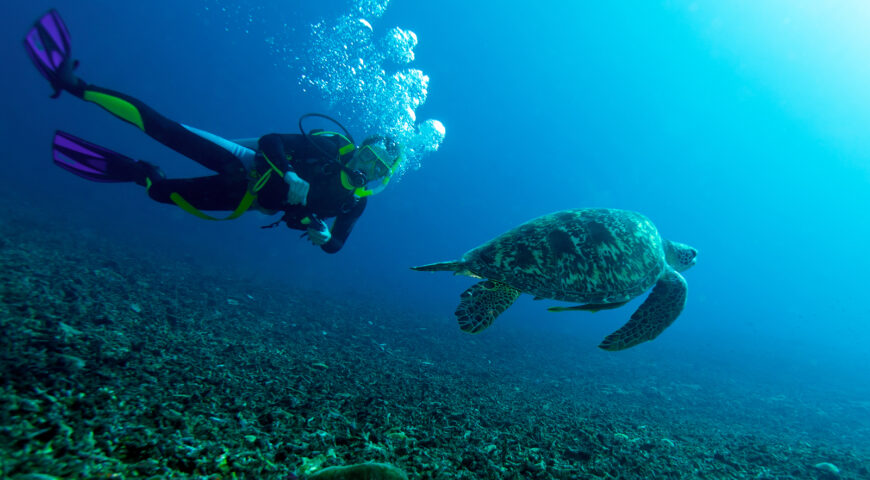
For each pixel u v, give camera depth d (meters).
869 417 9.19
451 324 13.46
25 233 8.15
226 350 4.58
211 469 2.02
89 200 20.77
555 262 3.60
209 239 21.03
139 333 4.30
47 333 3.41
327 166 3.32
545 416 4.68
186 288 7.76
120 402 2.54
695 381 10.56
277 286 11.88
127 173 3.42
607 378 9.14
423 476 2.43
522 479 2.64
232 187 3.19
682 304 4.04
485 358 8.94
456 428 3.56
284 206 3.30
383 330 9.56
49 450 1.85
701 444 4.46
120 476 1.79
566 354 11.68
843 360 20.64
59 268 6.18
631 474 3.15
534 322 20.06
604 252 3.67
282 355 5.07
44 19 2.74
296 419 2.99
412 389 4.87
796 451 4.70
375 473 2.02
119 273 7.17
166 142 3.06
